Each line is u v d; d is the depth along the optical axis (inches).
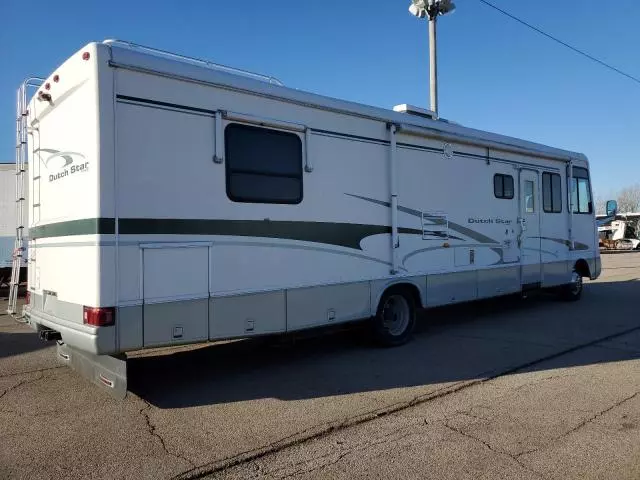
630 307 423.2
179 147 199.0
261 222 222.8
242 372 238.5
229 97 214.2
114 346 181.3
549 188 402.9
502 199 353.7
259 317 221.6
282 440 161.9
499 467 142.1
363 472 140.9
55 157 208.8
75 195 192.4
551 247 404.2
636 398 196.1
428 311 407.8
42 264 221.9
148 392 210.4
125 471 142.8
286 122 231.9
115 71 184.2
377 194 271.7
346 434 167.0
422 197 295.9
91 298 181.0
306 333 245.9
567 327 338.6
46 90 211.9
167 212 195.0
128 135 186.2
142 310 187.8
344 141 257.0
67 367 248.4
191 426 174.1
